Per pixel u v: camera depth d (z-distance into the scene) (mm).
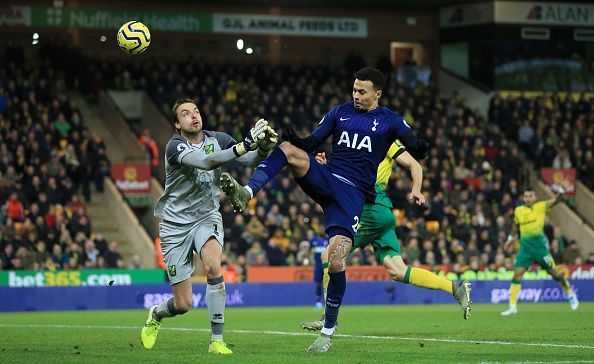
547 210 39562
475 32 78312
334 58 76375
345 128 19750
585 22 78688
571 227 67000
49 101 62844
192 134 19750
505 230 60938
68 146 58281
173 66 68312
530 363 17984
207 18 75125
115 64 69562
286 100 68312
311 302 50812
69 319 36781
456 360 18625
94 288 47250
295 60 78875
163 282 50656
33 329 29969
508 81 77562
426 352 20453
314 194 19516
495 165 68500
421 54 82500
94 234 53875
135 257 52500
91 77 67125
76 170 58094
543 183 68312
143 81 68375
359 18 79625
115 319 36594
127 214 57781
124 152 64688
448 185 64000
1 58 69438
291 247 55406
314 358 18938
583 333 26797
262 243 55344
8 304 45656
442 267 54094
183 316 37750
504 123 73438
